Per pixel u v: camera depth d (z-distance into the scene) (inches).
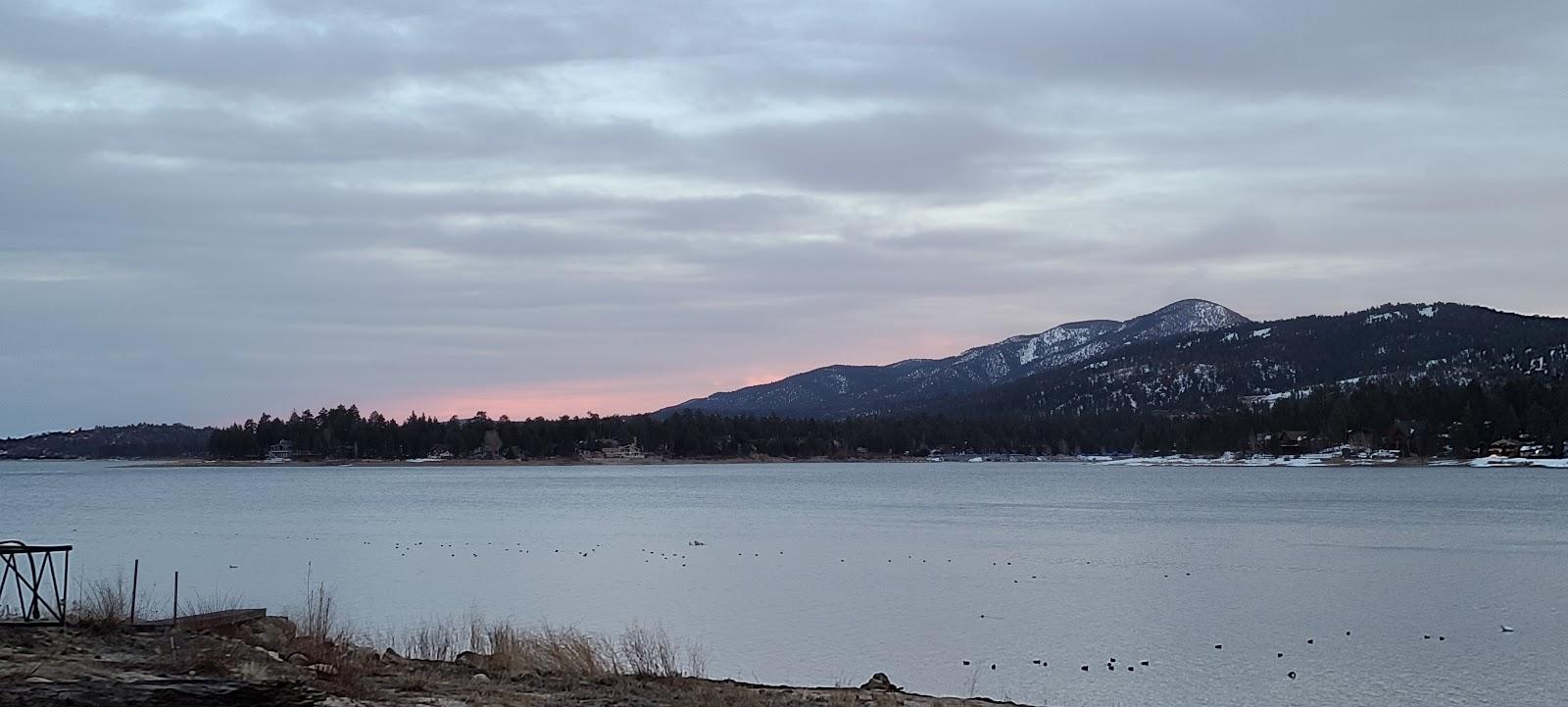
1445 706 983.6
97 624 645.9
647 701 613.0
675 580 1795.0
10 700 436.8
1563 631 1307.8
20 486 6446.9
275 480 7440.9
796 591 1642.5
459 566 2014.0
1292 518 3248.0
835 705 657.0
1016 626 1334.9
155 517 3513.8
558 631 1176.8
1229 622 1366.9
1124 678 1077.8
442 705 553.3
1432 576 1828.2
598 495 5083.7
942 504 4173.2
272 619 744.3
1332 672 1104.8
